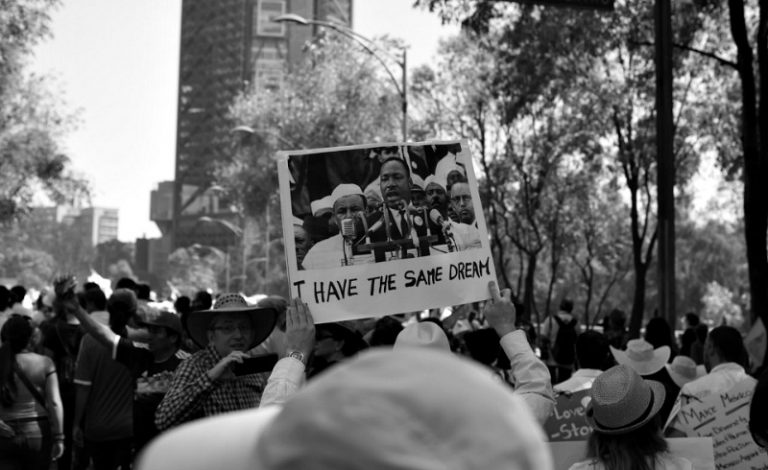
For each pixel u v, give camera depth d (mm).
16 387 8648
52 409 8727
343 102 48562
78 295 10859
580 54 25266
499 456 724
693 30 20578
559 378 10352
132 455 9617
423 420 716
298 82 50094
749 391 6539
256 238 99312
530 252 39781
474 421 726
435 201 4664
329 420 711
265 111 52062
